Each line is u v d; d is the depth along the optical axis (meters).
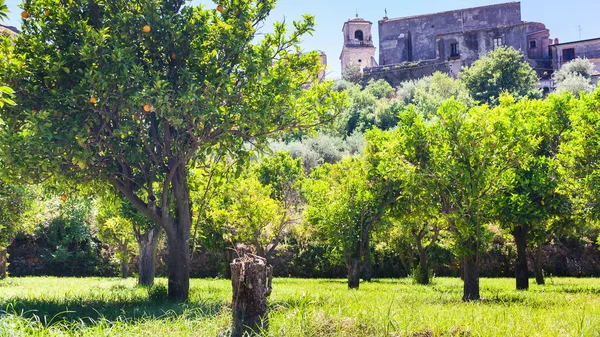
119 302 14.05
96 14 14.09
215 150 16.12
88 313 11.28
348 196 27.08
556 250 41.19
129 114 13.79
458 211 18.75
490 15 105.38
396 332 8.16
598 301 16.02
